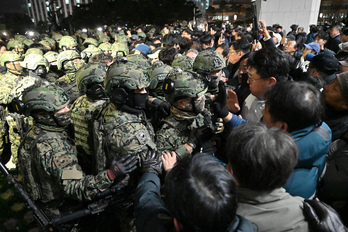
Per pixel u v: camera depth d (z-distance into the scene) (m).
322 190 1.61
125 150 1.87
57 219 1.79
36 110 1.91
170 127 2.23
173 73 2.20
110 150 2.01
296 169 1.42
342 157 1.57
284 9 15.79
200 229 0.90
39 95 1.89
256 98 2.41
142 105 2.12
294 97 1.36
